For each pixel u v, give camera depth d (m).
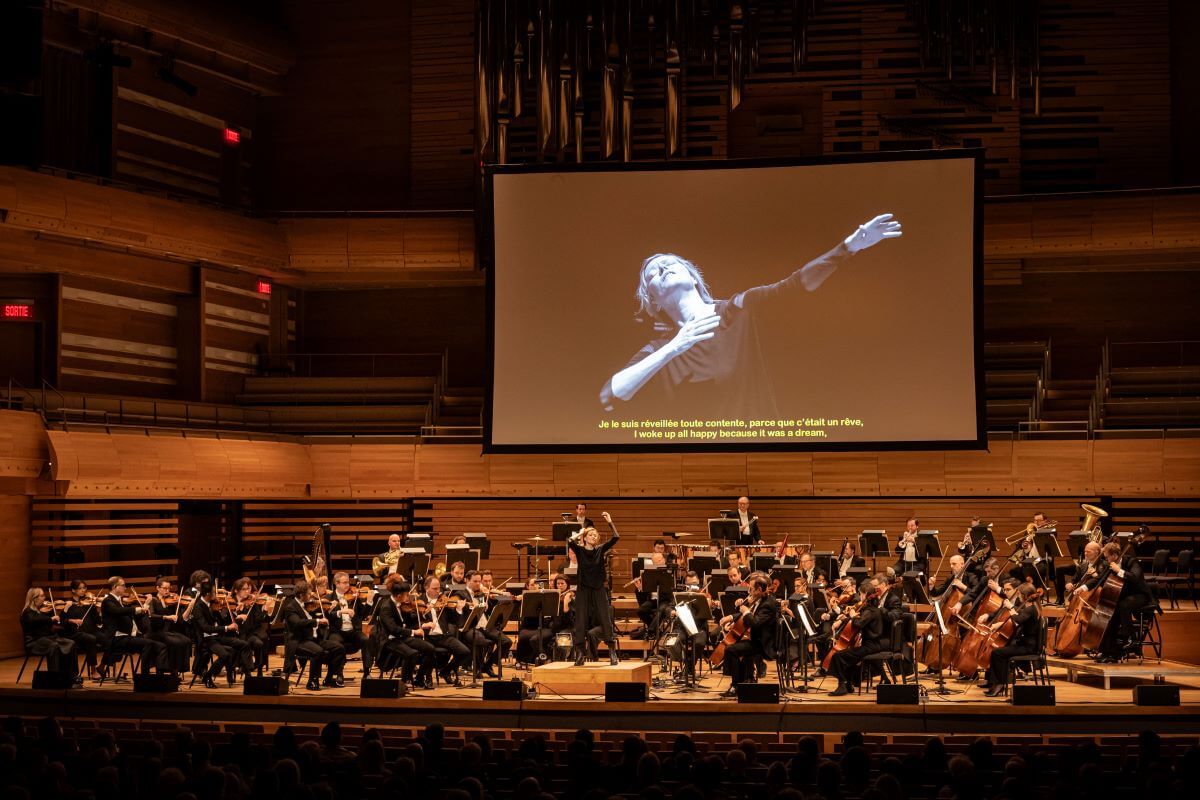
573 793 9.20
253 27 24.23
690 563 15.91
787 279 20.66
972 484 21.25
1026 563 15.91
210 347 23.09
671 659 15.80
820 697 13.92
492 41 23.77
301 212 23.88
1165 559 17.52
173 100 23.42
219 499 22.02
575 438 20.95
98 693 14.20
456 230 23.48
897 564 18.09
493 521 22.56
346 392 23.53
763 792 7.95
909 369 20.34
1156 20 23.73
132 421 20.47
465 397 23.88
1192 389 21.91
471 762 9.48
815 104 24.39
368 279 24.95
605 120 23.42
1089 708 12.70
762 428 20.64
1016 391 22.42
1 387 20.55
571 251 21.06
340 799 8.45
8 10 19.80
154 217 21.31
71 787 8.01
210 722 13.67
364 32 25.47
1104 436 21.06
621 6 23.61
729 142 24.55
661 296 20.86
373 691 13.71
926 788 8.97
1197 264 23.50
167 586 15.80
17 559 18.30
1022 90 23.83
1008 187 23.70
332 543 23.25
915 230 20.36
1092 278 24.11
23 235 20.06
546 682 13.82
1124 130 23.69
